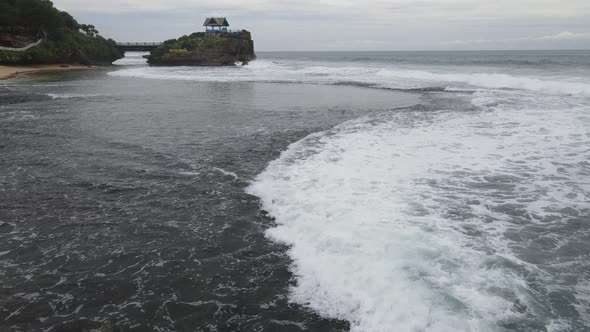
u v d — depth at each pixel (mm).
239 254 5754
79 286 5078
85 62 71125
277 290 4910
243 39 75688
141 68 61406
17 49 57688
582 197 7262
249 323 4379
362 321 4168
